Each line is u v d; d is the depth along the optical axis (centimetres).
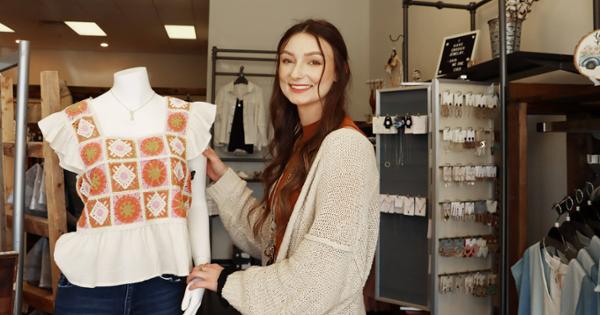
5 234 155
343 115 123
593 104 206
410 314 267
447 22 353
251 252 160
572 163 199
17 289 155
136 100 137
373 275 306
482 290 238
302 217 114
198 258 136
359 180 108
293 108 146
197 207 144
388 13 461
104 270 125
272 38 508
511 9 222
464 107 240
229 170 164
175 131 139
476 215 238
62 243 127
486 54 303
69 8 635
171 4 612
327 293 103
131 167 131
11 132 200
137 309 129
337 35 125
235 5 506
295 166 123
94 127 131
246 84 475
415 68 404
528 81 260
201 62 960
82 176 130
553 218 235
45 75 176
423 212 251
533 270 165
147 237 130
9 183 201
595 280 139
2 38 817
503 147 193
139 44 867
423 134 259
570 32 226
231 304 111
